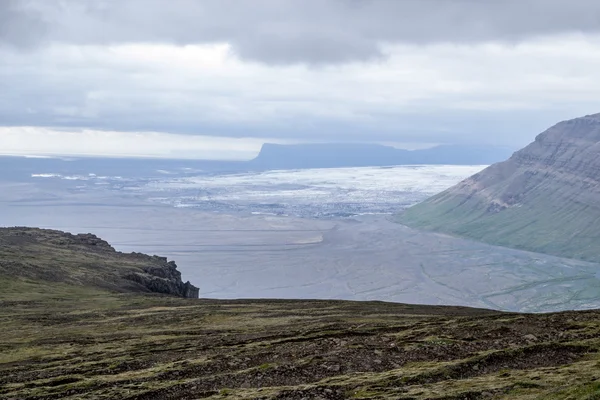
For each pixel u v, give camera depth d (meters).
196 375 41.34
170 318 72.44
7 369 47.62
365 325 56.31
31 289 100.31
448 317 60.28
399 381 35.19
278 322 65.00
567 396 27.61
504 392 30.64
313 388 34.50
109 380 41.12
